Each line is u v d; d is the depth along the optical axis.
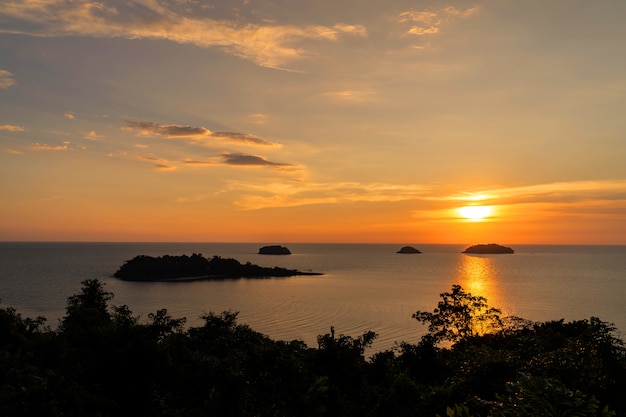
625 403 18.92
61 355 23.30
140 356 21.33
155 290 152.75
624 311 102.06
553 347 34.25
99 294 39.09
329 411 19.17
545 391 7.66
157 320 31.16
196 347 31.25
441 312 44.00
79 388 19.22
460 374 23.19
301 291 151.38
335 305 117.00
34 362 24.86
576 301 119.50
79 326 27.84
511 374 21.41
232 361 20.75
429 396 19.23
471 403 18.05
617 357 21.53
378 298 132.38
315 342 73.81
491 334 41.78
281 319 96.44
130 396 20.67
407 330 82.44
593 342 21.97
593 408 7.38
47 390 18.36
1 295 132.00
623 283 171.00
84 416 18.11
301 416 18.27
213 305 117.25
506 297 128.75
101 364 21.08
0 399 17.66
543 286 160.62
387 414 19.09
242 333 33.09
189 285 169.38
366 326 87.38
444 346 62.22
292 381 20.30
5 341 28.42
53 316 97.44
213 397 17.55
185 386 20.30
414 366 32.25
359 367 26.08
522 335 38.44
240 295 139.00
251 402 18.56
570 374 21.25
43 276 194.25
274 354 21.03
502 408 8.27
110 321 27.69
